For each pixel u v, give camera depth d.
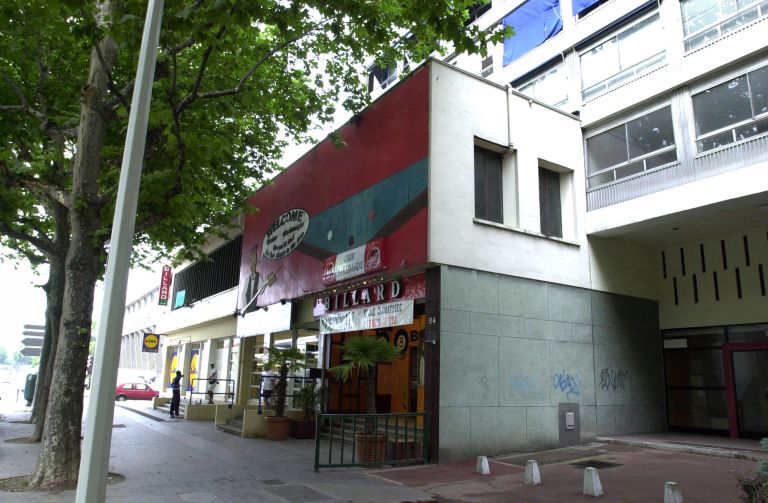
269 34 14.01
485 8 20.22
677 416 14.93
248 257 20.44
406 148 12.34
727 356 14.04
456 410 11.01
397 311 12.38
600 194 14.42
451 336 11.21
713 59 12.33
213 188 13.84
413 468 10.17
